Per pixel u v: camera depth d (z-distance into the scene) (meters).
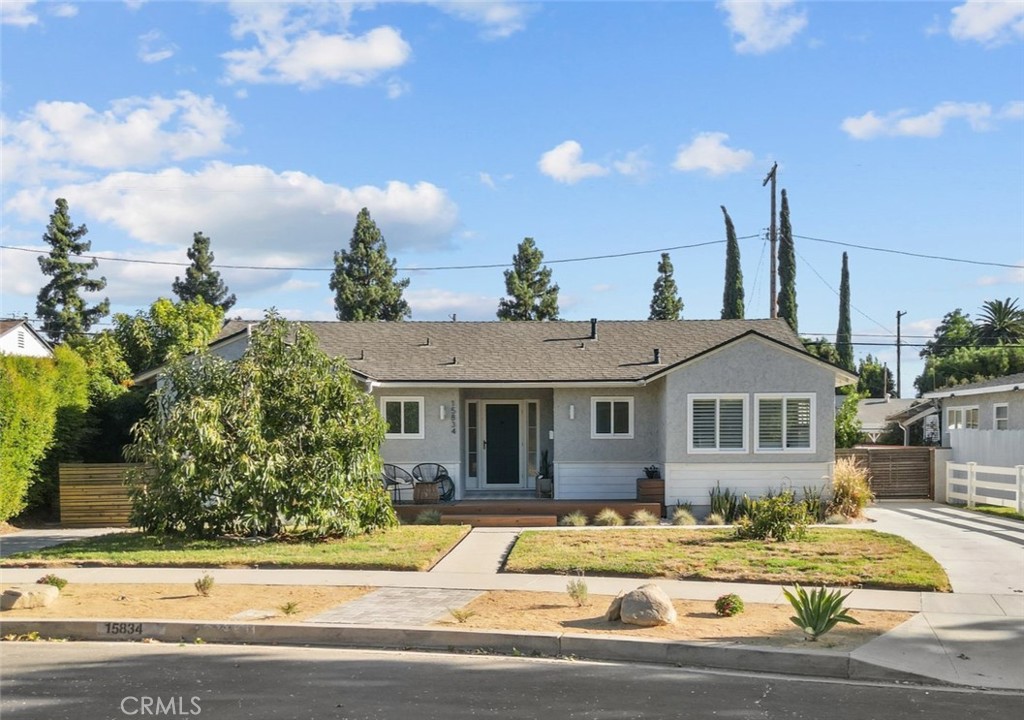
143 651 9.37
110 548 15.68
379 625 9.93
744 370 21.22
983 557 14.66
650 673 8.59
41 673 8.39
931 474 24.84
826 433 21.12
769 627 9.95
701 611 10.76
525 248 47.59
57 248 48.47
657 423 23.08
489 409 24.77
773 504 16.52
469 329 26.88
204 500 16.80
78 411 22.75
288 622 10.07
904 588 12.16
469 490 24.58
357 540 16.73
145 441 17.12
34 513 22.00
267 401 17.19
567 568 13.36
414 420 23.36
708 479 21.25
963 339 71.06
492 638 9.55
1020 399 27.09
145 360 33.97
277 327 17.94
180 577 13.14
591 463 23.27
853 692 7.97
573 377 23.02
